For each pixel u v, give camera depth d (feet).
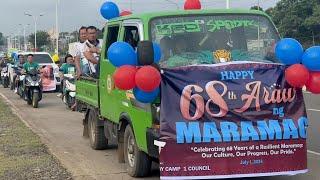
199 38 22.47
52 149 31.83
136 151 23.67
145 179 24.17
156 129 20.38
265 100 20.39
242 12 23.48
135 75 19.81
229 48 22.43
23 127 40.19
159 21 22.75
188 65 20.74
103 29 29.04
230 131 19.93
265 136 20.11
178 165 19.71
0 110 52.95
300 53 20.70
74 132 39.55
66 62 56.70
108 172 25.81
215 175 19.90
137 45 21.58
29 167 26.37
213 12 23.27
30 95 60.03
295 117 20.72
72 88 53.67
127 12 30.19
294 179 24.25
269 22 23.40
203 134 19.74
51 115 51.11
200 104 19.93
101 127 31.35
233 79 20.22
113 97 26.45
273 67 20.70
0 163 27.25
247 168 20.11
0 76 100.83
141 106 21.91
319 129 40.06
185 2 25.88
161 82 19.97
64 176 24.64
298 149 20.63
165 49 22.09
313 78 20.90
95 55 34.35
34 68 60.34
